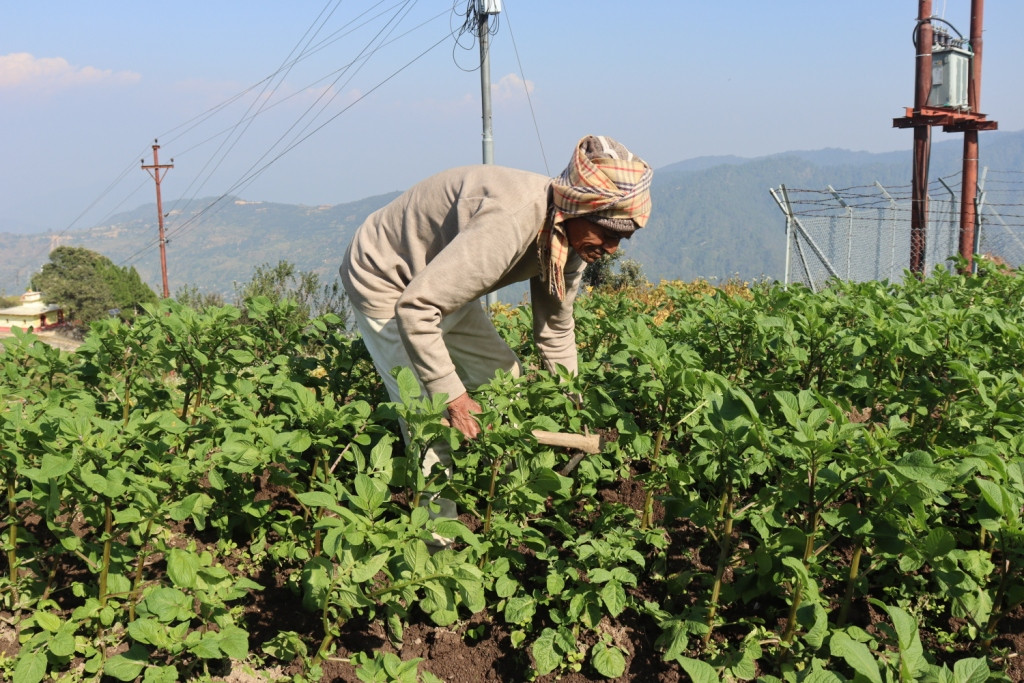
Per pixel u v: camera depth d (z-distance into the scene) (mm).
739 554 3385
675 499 3457
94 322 4781
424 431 3236
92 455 3195
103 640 3301
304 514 4008
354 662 3275
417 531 2920
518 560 3619
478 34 15961
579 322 5867
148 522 3297
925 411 4230
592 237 3443
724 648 3363
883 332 4672
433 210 3602
